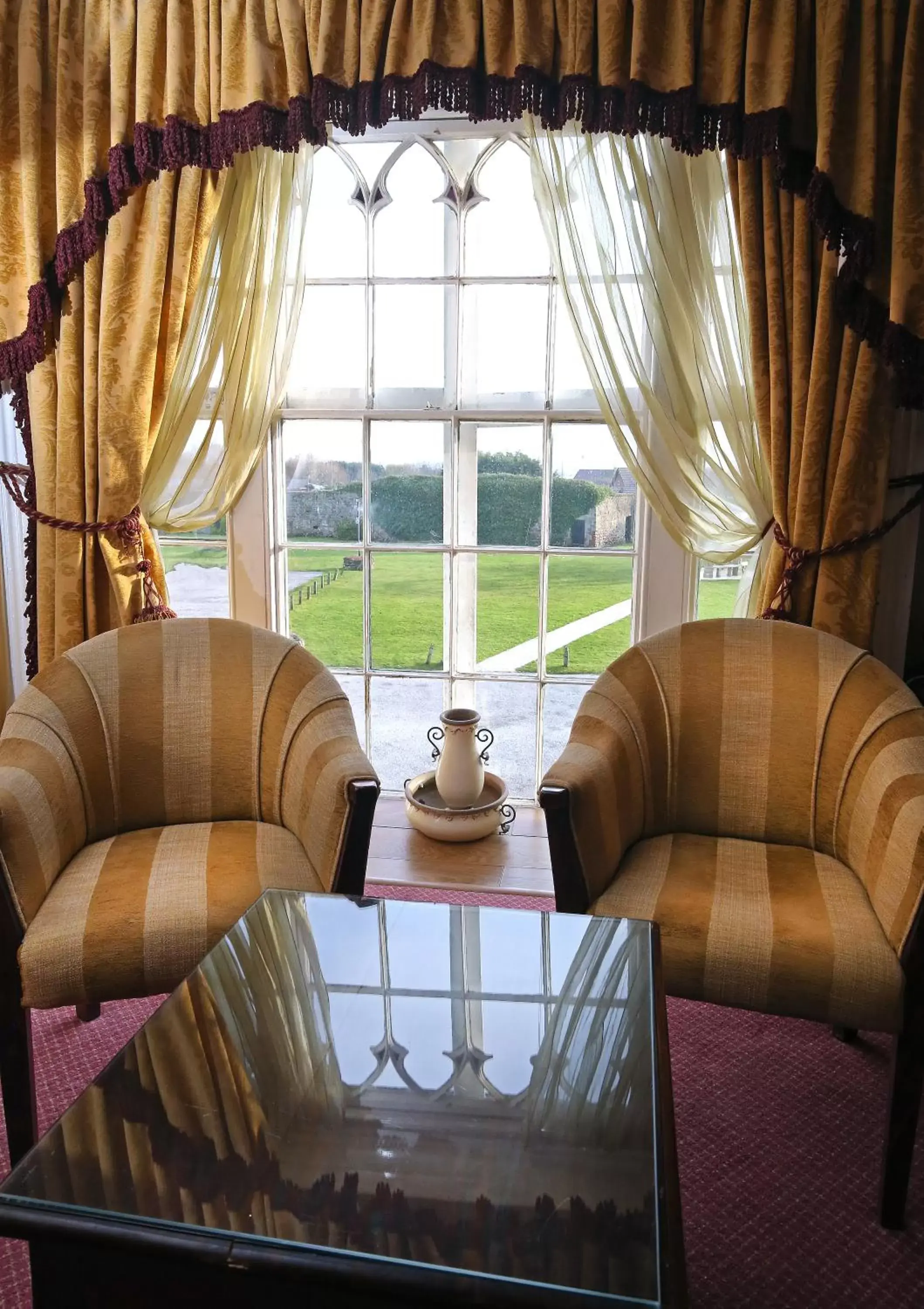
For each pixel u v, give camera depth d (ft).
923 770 5.07
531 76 6.43
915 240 6.20
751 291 6.69
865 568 6.76
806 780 5.92
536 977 4.34
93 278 7.41
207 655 6.42
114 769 6.11
